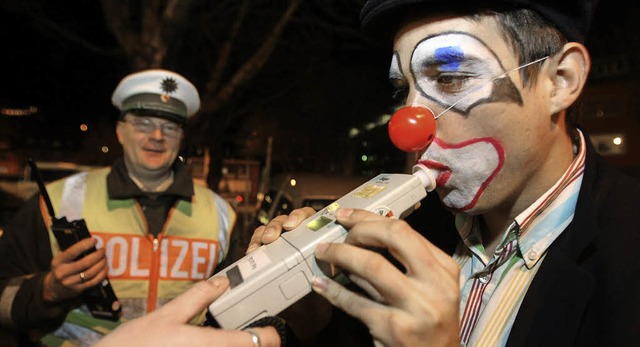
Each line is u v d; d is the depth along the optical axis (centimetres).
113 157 1789
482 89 98
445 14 99
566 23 98
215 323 96
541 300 99
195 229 240
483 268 120
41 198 226
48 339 209
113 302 204
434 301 78
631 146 936
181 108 245
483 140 100
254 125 1449
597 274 97
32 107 1546
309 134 1536
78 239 197
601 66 927
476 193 103
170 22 457
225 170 1152
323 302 125
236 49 744
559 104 103
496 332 107
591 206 102
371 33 118
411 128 100
